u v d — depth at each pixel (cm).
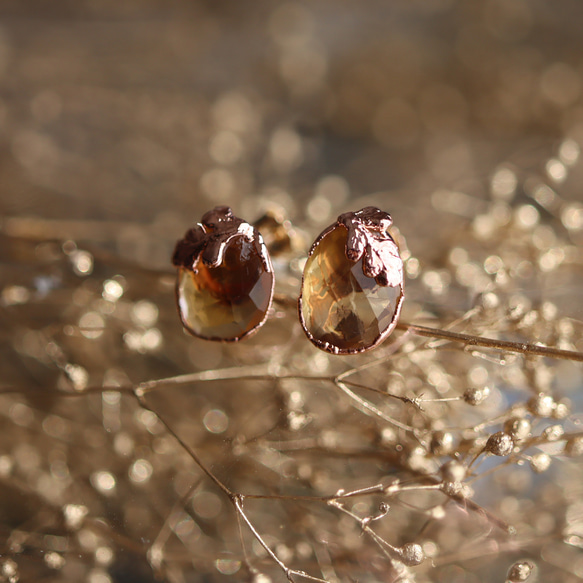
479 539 27
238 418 29
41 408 29
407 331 26
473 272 29
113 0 52
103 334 30
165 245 33
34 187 39
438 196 35
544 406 26
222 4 55
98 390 27
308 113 49
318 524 27
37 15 51
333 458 27
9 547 27
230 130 44
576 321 27
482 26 52
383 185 42
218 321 25
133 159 42
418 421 27
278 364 28
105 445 29
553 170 30
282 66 50
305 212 32
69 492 28
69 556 27
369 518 25
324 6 57
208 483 28
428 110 48
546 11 54
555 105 46
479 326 27
